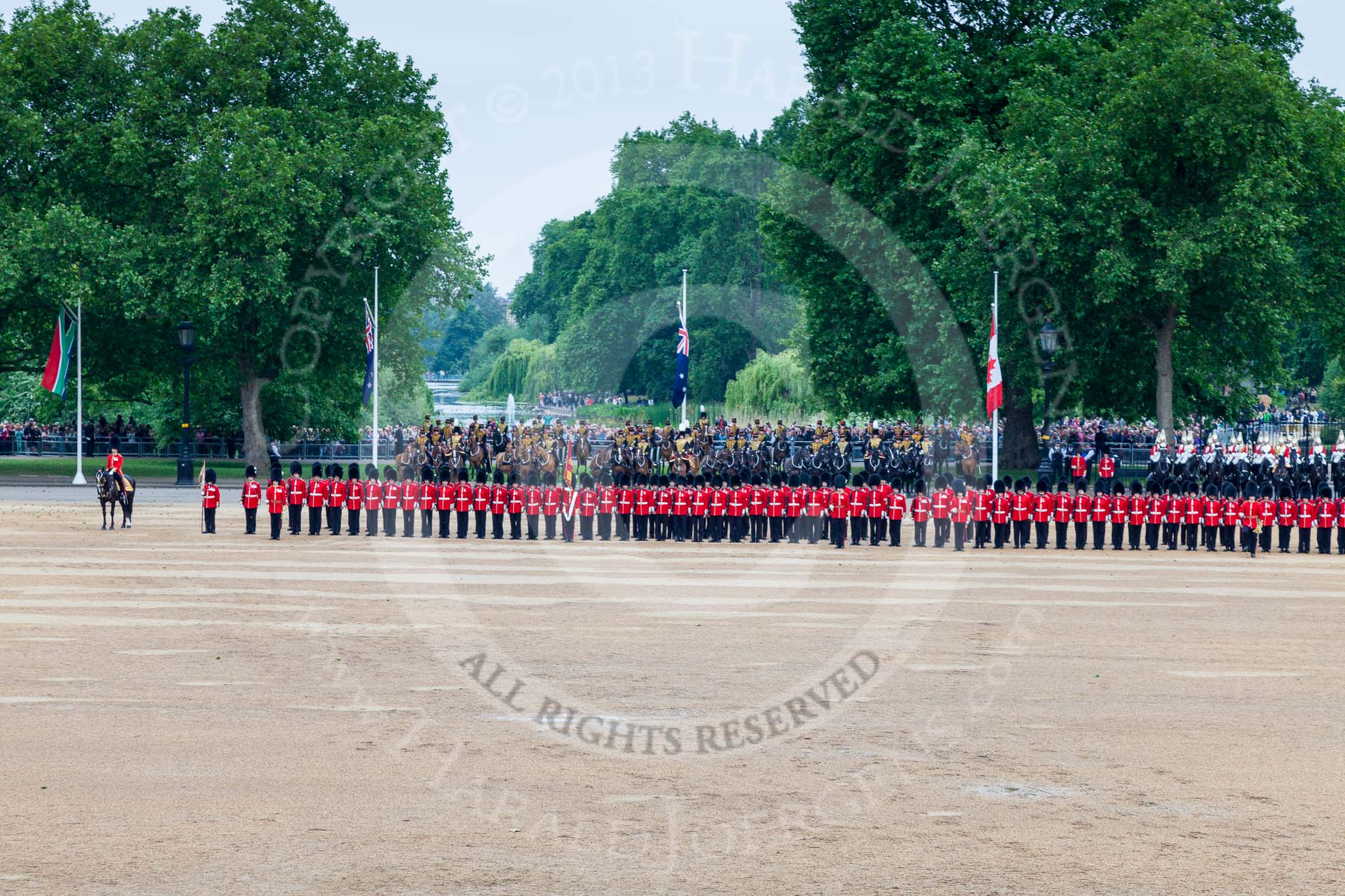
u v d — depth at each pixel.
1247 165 54.50
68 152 68.38
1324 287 59.75
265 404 81.31
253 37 70.31
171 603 25.66
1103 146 54.53
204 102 70.69
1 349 74.50
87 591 27.23
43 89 69.44
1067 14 63.06
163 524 44.00
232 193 65.12
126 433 86.19
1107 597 27.92
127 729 15.83
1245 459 50.06
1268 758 14.95
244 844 11.83
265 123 68.44
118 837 11.99
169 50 69.38
